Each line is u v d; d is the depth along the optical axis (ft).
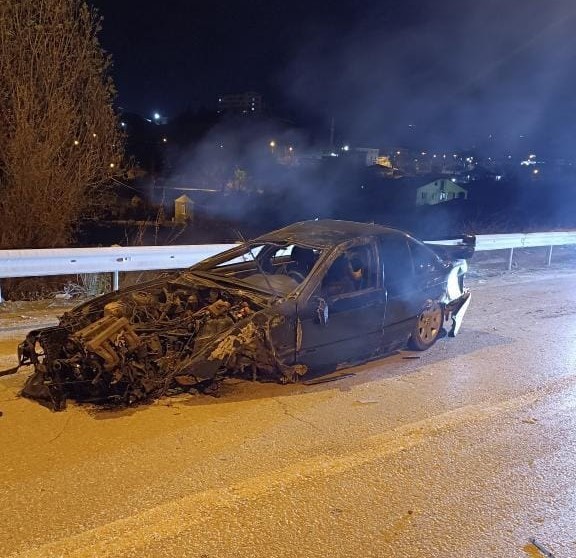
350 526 11.24
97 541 10.37
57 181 33.60
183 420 15.56
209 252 31.19
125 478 12.54
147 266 29.35
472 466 13.89
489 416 16.90
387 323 20.65
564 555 10.76
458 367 21.17
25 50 31.99
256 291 18.51
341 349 19.15
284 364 17.60
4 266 25.44
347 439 14.96
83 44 33.35
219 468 13.15
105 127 34.83
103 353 15.11
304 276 20.57
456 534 11.19
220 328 16.80
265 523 11.17
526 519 11.82
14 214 33.30
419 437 15.29
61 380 16.05
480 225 70.38
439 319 23.30
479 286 37.29
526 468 13.91
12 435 14.34
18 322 24.49
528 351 23.43
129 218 89.56
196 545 10.39
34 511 11.21
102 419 15.40
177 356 16.65
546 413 17.30
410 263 21.99
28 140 32.14
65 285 31.48
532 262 49.65
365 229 21.47
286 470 13.21
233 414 16.12
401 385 19.10
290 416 16.19
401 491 12.62
